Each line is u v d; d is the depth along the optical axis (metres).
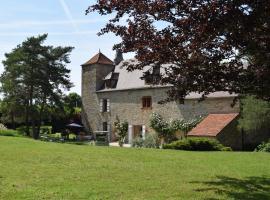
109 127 43.59
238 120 29.27
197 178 11.33
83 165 13.02
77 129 49.81
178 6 7.74
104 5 8.29
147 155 16.28
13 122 52.66
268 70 7.81
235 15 7.13
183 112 35.34
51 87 46.34
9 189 9.18
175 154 17.38
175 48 8.25
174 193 9.26
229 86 8.72
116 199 8.53
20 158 14.11
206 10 7.23
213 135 29.38
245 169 13.47
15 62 45.81
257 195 9.43
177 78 8.88
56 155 15.13
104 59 47.25
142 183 10.27
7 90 45.81
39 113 46.75
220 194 9.33
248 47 7.76
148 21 8.50
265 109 25.62
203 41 7.87
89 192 9.08
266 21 7.43
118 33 8.58
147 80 9.34
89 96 47.09
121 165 13.27
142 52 8.52
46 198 8.45
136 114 40.28
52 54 46.75
